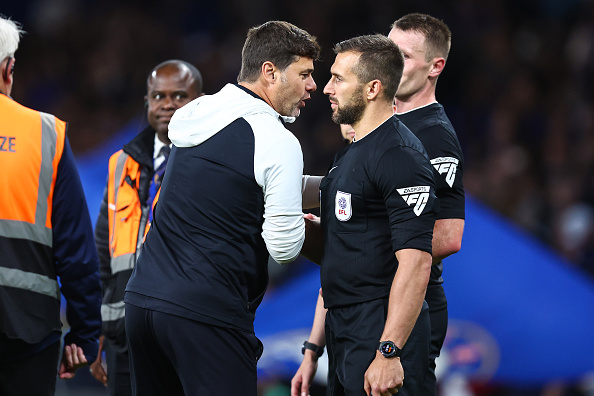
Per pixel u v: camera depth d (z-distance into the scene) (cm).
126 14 4019
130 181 1366
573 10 3622
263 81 1097
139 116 3697
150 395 1105
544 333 1630
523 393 1850
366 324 1041
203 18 3931
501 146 3188
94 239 1286
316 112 3250
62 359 1239
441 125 1174
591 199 2786
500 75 3444
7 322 1099
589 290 1656
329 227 1077
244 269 1062
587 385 1831
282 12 3750
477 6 3616
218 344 1038
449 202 1159
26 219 1128
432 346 1173
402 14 3569
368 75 1053
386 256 1047
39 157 1147
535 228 2688
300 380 1243
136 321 1057
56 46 4019
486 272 1667
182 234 1053
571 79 3409
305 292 1716
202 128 1066
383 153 1027
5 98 1158
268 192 1047
